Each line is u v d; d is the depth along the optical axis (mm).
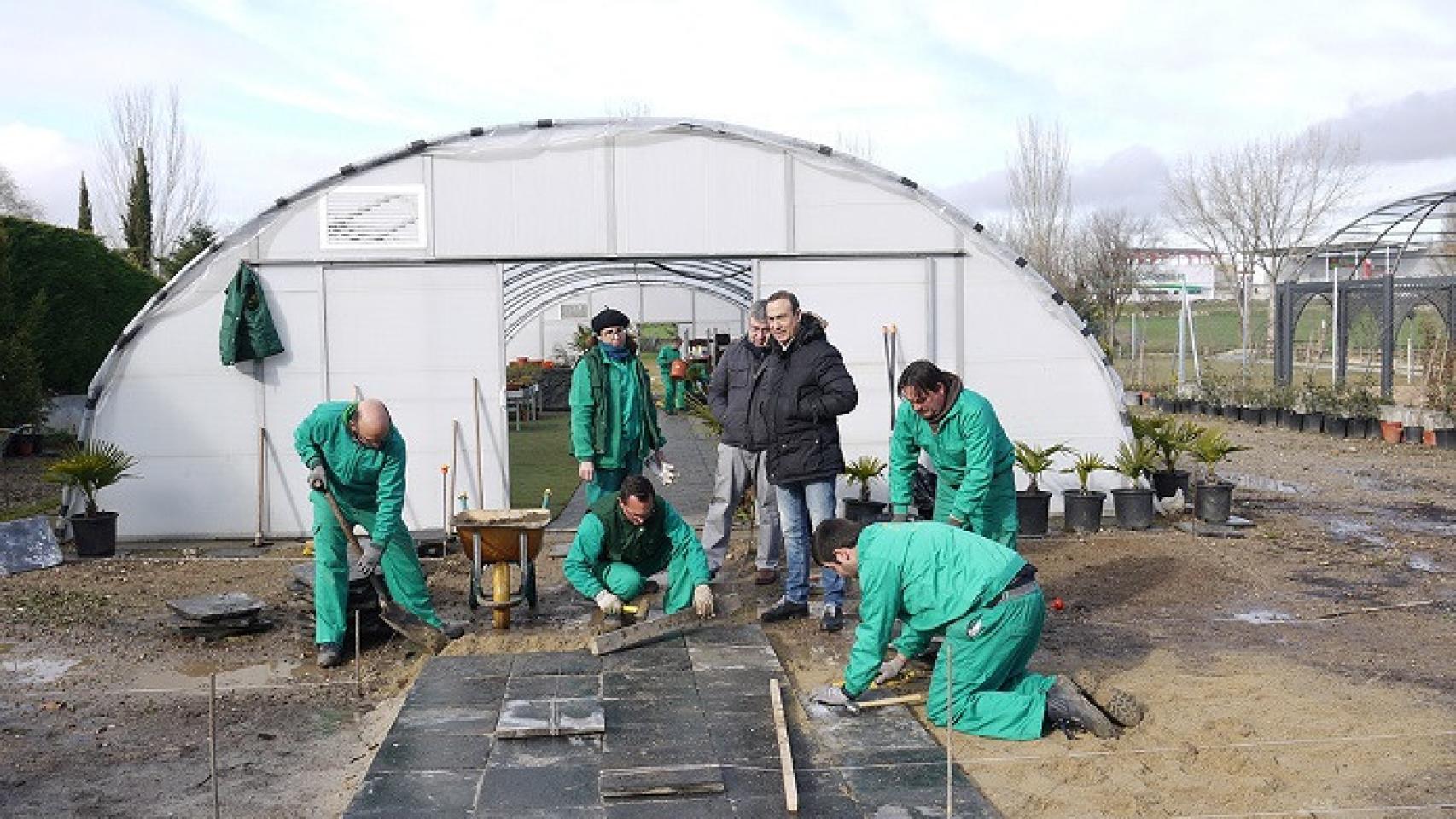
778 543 8797
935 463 6789
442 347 11172
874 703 5762
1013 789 4859
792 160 11266
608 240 11203
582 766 5016
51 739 5805
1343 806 4695
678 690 6004
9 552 9656
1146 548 10195
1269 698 6016
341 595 7070
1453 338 20031
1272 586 8883
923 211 11336
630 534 7113
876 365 11406
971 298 11406
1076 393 11500
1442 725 5648
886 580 5500
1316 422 20922
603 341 8297
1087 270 35531
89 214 40281
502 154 11102
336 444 6863
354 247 11047
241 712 6223
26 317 19594
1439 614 8047
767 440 7555
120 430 11016
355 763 5480
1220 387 24766
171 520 11086
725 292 22766
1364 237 24391
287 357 11086
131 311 23781
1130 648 7199
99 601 8578
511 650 6852
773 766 5012
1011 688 5699
